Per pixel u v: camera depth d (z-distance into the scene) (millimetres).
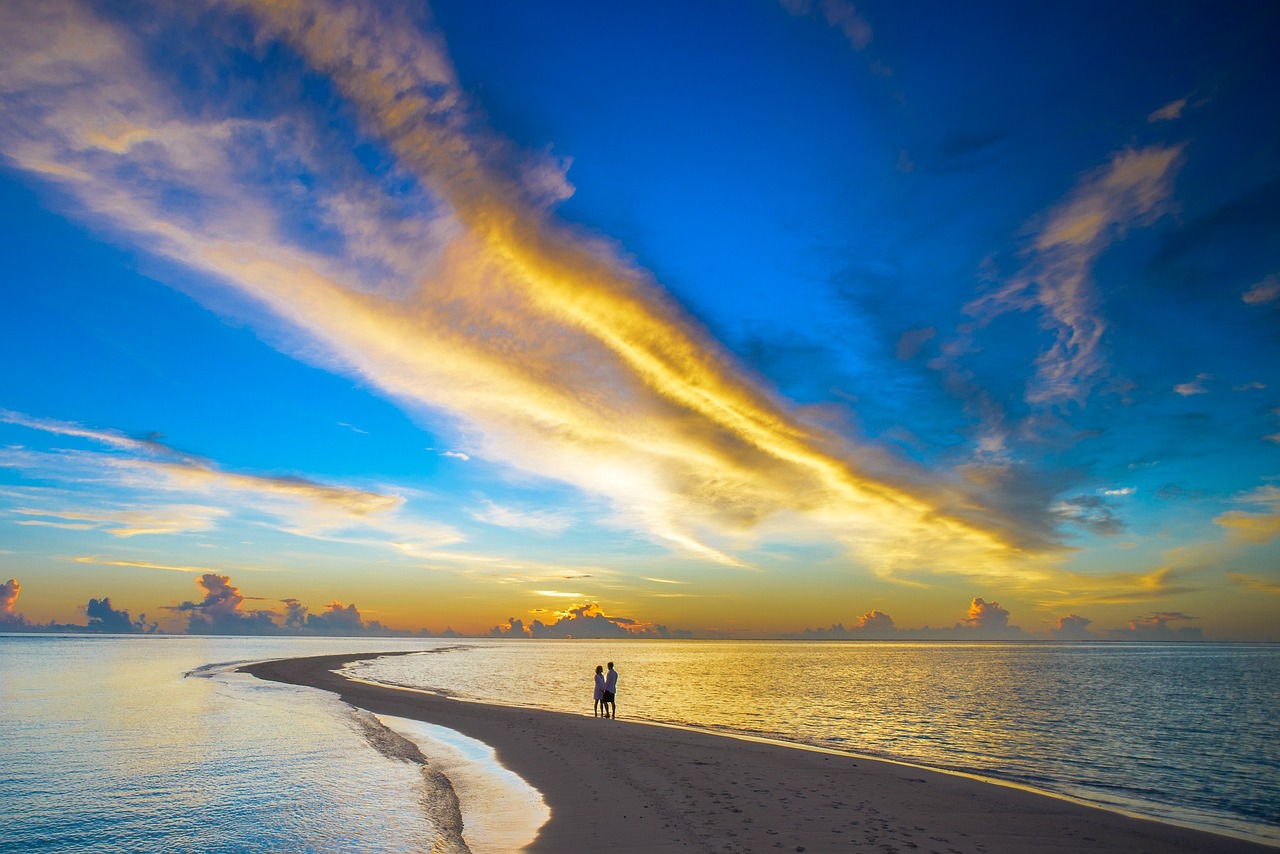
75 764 21766
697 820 14562
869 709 47844
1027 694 63500
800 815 15102
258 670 71062
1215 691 69062
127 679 57812
